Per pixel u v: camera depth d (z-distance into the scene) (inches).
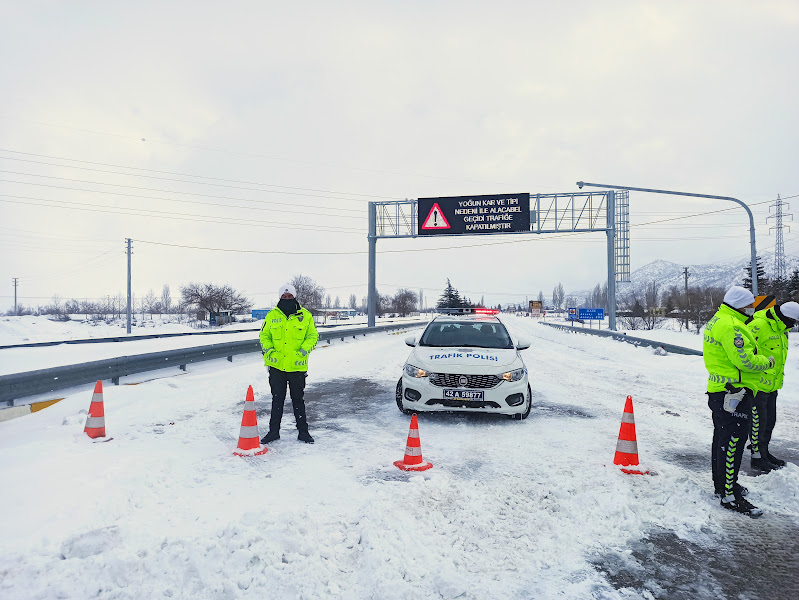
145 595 102.0
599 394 371.2
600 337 966.4
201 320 2477.9
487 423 270.4
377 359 606.9
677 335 1095.6
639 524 142.9
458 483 174.4
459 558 121.6
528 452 214.2
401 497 158.7
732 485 155.6
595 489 166.7
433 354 285.6
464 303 3715.6
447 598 105.2
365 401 335.0
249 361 559.2
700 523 144.0
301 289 3262.8
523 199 1042.1
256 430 207.6
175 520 137.4
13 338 1151.6
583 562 121.9
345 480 175.2
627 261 1069.1
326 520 139.8
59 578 105.4
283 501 153.3
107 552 116.3
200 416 275.3
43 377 280.8
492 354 286.2
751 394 156.9
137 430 240.4
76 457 189.8
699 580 114.4
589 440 235.5
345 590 107.7
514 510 151.9
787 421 290.0
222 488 164.4
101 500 146.2
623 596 107.6
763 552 128.3
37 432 233.1
